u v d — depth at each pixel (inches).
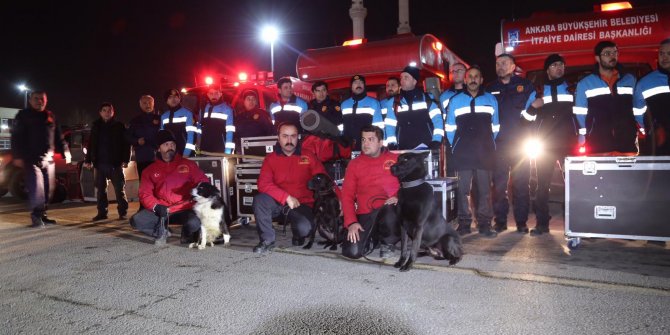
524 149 204.1
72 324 110.3
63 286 139.4
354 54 298.4
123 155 273.9
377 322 107.9
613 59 181.0
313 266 156.9
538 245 181.6
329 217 175.9
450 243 150.6
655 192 164.7
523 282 134.0
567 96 196.7
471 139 203.2
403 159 146.9
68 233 227.5
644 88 177.6
